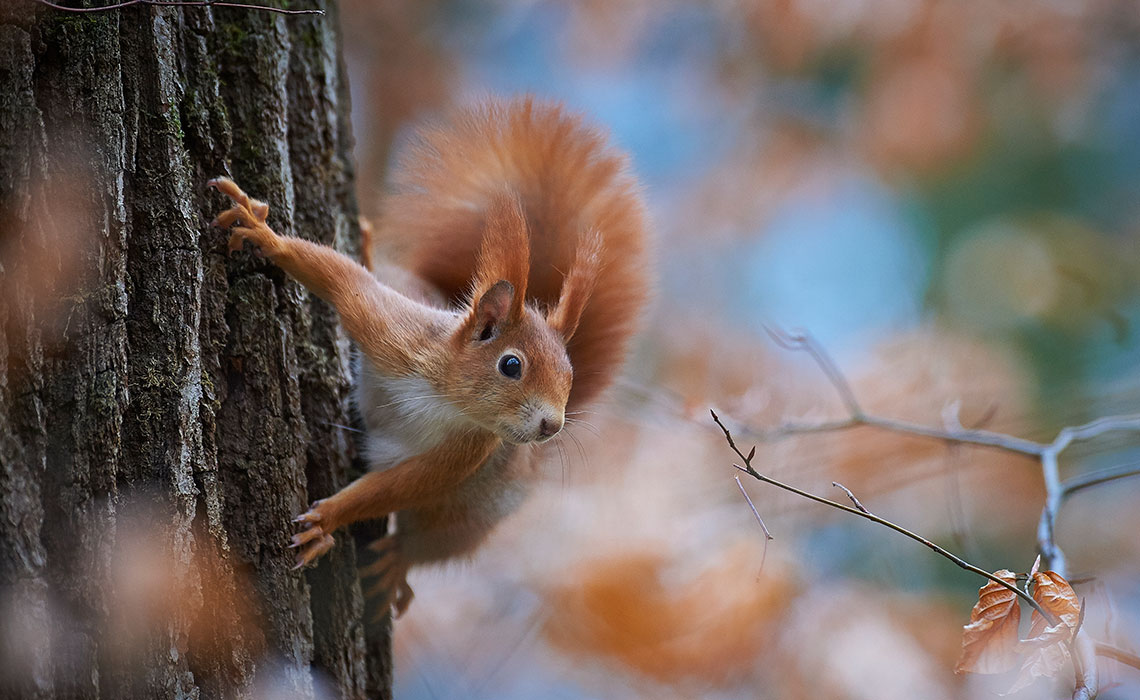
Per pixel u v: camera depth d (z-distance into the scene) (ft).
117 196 17.37
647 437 38.47
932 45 48.44
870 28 48.91
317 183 23.13
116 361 17.01
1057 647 17.80
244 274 20.13
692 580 36.09
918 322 53.11
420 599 36.37
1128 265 54.70
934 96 48.88
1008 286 53.72
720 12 52.19
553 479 28.07
